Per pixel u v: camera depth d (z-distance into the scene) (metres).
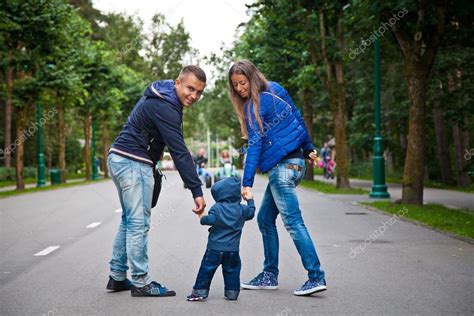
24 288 6.75
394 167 41.56
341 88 25.75
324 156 41.62
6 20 27.86
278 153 6.17
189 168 5.98
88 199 22.50
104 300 6.08
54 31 29.77
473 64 24.94
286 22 26.73
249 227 12.28
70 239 11.06
